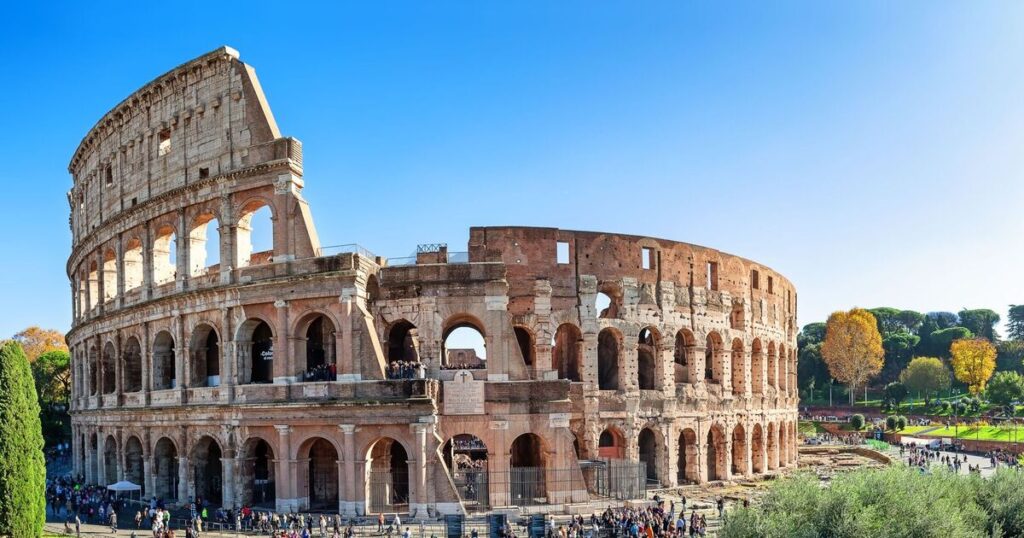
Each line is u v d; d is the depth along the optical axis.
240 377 77.50
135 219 88.75
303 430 73.62
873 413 199.25
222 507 76.25
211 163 82.00
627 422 87.88
